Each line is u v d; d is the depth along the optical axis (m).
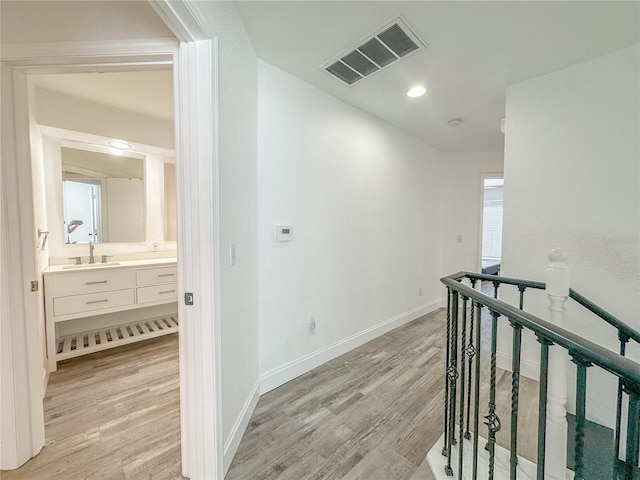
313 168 2.36
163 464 1.40
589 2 1.39
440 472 1.35
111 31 1.22
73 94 2.43
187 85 1.19
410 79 2.17
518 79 2.14
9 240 1.32
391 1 1.41
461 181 4.23
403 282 3.53
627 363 0.63
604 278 1.84
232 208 1.46
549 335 0.78
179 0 0.95
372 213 3.00
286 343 2.20
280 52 1.85
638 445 0.63
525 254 2.18
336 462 1.43
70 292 2.34
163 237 3.30
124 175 3.02
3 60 1.23
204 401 1.24
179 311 1.27
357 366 2.45
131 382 2.16
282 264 2.15
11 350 1.35
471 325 1.42
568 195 1.98
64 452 1.47
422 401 1.94
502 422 1.77
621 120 1.78
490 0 1.38
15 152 1.32
